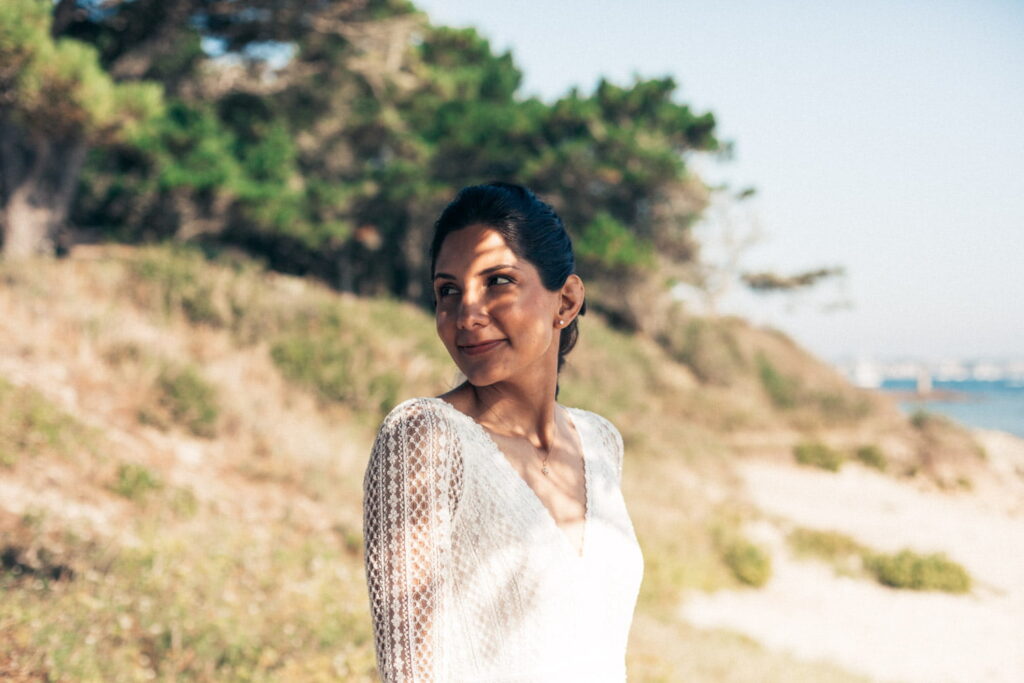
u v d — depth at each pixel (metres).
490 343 1.24
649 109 25.39
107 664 3.67
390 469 1.12
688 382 23.27
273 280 14.32
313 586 5.48
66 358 8.04
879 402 26.94
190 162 17.84
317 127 21.83
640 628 7.45
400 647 1.07
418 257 22.58
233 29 16.58
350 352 11.39
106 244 17.23
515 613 1.16
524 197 1.29
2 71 9.75
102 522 5.44
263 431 8.28
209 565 5.20
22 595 3.96
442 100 23.05
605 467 1.44
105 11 14.77
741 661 7.26
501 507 1.18
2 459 5.71
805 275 28.69
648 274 23.52
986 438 24.59
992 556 14.65
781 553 12.98
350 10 16.83
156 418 7.62
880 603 11.45
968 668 9.41
